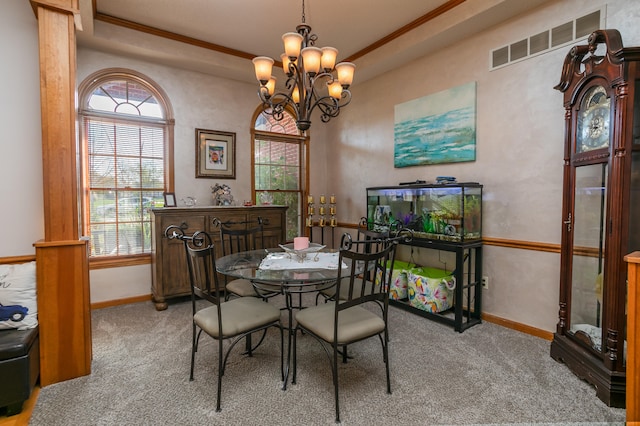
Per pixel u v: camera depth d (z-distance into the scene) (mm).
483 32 3100
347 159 4793
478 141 3180
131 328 2957
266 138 4672
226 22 3301
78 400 1912
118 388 2033
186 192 3971
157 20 3260
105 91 3545
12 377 1772
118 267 3598
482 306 3182
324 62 2375
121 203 3674
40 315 2045
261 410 1826
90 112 3430
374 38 3668
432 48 3461
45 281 2055
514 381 2096
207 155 4105
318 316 2047
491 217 3100
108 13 3123
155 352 2504
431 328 2963
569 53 2260
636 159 1887
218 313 1886
